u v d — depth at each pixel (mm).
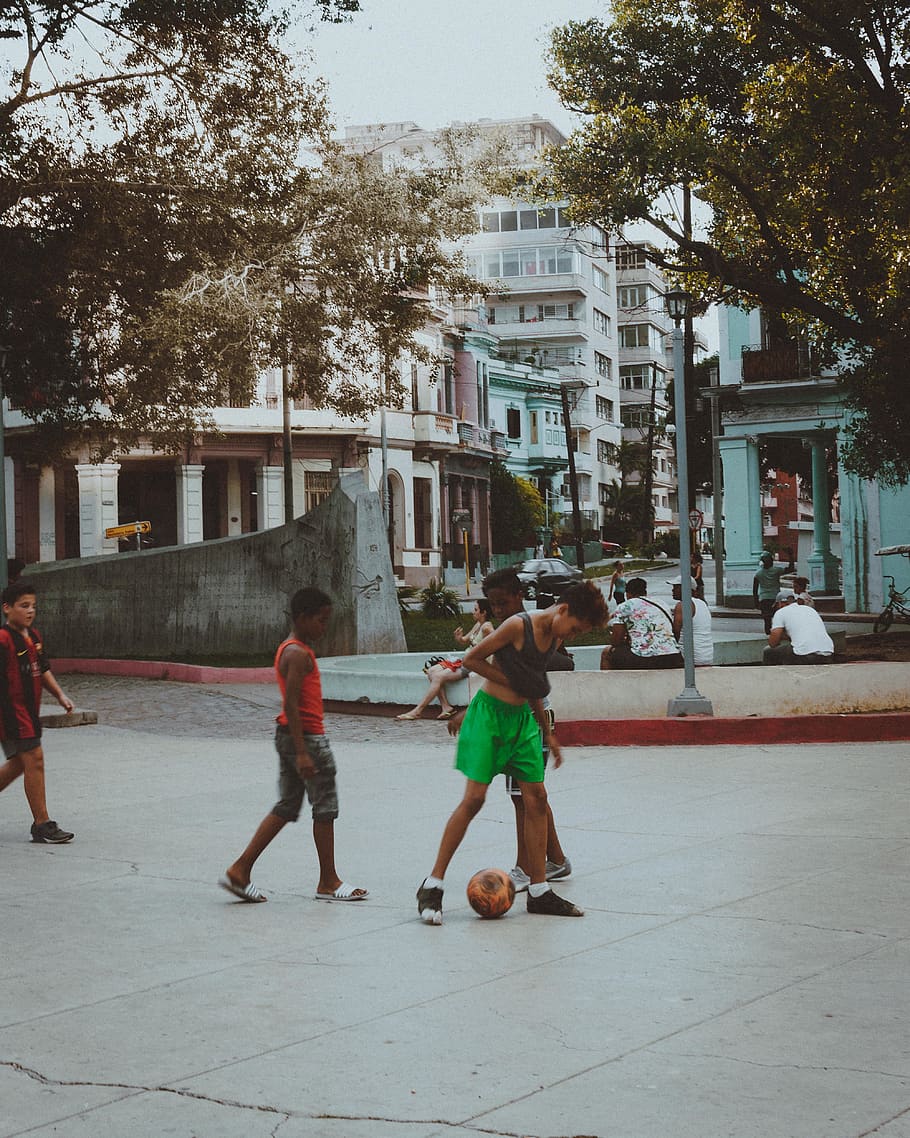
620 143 20688
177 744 14117
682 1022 4547
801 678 13656
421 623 30328
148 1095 4012
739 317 37781
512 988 5047
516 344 83375
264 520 47031
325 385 26609
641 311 96750
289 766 6793
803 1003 4723
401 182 26594
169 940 5996
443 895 6633
